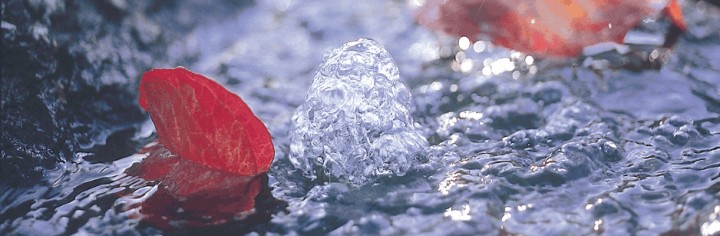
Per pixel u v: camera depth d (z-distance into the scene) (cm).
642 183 163
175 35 253
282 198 166
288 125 201
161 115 174
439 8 233
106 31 232
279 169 178
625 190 161
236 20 272
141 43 239
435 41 246
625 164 172
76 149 195
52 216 163
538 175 166
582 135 186
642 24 234
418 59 238
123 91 220
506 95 209
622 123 191
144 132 204
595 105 200
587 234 148
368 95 171
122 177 178
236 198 166
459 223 153
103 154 192
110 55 227
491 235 149
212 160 173
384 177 169
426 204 159
